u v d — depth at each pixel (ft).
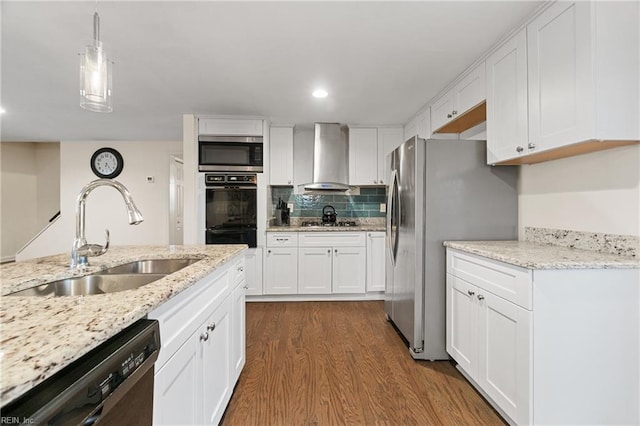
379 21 5.60
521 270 4.58
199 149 11.41
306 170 13.75
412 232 7.45
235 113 11.14
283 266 11.77
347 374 6.67
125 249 6.34
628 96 4.37
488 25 5.70
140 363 2.50
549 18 5.01
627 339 4.49
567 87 4.69
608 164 5.17
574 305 4.44
